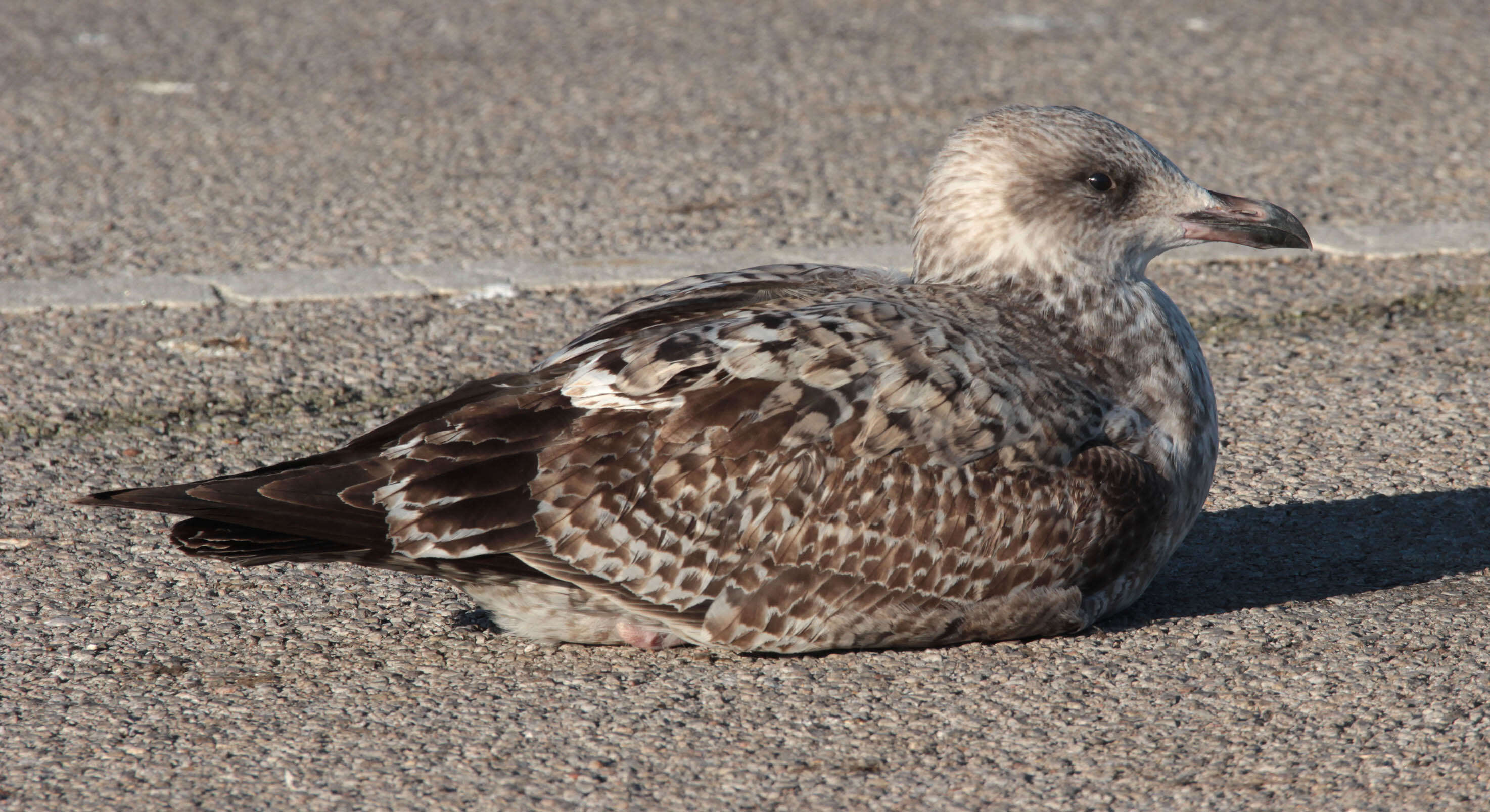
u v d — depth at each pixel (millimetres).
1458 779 7422
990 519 8367
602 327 8984
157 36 24828
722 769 7672
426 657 8898
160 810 7375
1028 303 9172
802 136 19953
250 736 8039
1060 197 9203
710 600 8328
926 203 9617
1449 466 11312
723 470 8156
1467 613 9125
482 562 8211
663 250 16094
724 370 8250
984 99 21469
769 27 25484
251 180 18344
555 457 8164
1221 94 21609
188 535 8227
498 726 8117
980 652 8781
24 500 10969
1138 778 7516
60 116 20734
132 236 16484
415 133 20141
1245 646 8797
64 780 7633
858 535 8266
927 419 8281
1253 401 12617
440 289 15016
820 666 8664
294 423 12320
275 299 14758
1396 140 19516
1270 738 7836
